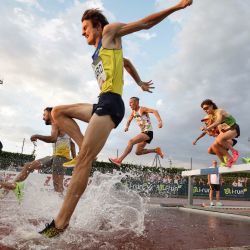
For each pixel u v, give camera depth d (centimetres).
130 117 739
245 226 352
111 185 372
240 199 1889
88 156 216
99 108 224
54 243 189
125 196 459
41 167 511
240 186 1905
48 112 493
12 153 1584
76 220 281
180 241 223
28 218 288
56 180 515
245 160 650
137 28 238
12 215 310
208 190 1825
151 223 323
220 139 582
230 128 589
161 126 691
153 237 234
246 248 201
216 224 361
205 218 432
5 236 199
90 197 343
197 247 203
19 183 424
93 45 263
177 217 425
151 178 1622
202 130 629
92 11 258
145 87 319
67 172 1134
